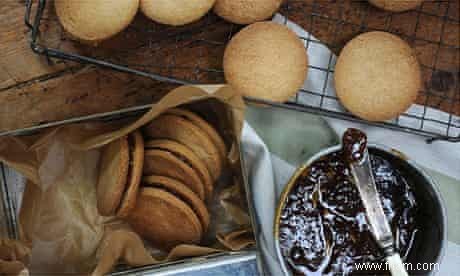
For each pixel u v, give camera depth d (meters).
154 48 0.66
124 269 0.64
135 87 0.66
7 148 0.62
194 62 0.66
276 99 0.64
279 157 0.68
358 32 0.68
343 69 0.65
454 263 0.68
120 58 0.65
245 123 0.66
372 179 0.62
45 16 0.64
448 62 0.68
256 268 0.64
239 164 0.64
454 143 0.68
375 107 0.64
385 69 0.64
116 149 0.62
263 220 0.67
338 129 0.68
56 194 0.65
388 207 0.64
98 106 0.66
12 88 0.64
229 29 0.67
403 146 0.69
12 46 0.64
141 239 0.66
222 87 0.58
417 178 0.63
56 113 0.65
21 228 0.63
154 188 0.62
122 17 0.61
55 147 0.64
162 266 0.62
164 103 0.59
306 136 0.69
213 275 0.63
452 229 0.68
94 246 0.66
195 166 0.62
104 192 0.63
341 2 0.68
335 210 0.64
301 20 0.67
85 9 0.60
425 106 0.68
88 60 0.61
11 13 0.64
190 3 0.61
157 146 0.63
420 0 0.65
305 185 0.64
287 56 0.63
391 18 0.68
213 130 0.63
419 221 0.65
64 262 0.65
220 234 0.65
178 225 0.63
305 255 0.64
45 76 0.65
